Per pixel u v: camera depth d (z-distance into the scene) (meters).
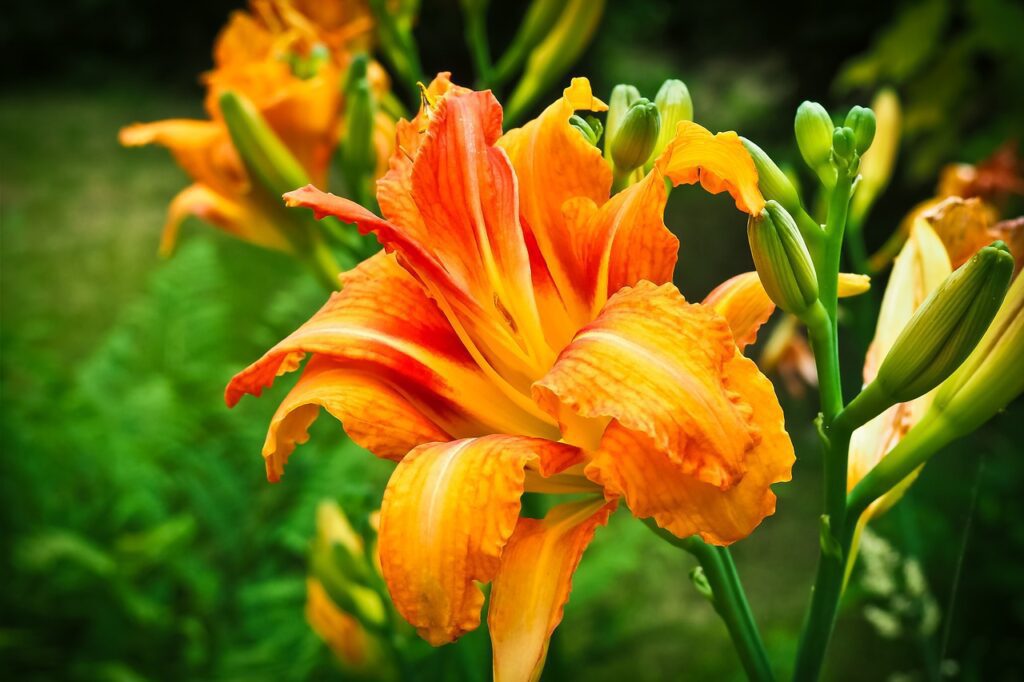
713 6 2.58
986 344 0.36
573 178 0.36
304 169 0.57
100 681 0.85
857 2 1.79
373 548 0.50
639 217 0.34
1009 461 0.95
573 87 0.36
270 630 0.86
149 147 2.36
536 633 0.33
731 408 0.31
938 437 0.36
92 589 0.89
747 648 0.39
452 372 0.37
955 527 0.94
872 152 0.60
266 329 1.02
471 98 0.36
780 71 2.19
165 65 2.86
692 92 2.41
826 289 0.37
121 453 0.93
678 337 0.32
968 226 0.42
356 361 0.36
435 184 0.36
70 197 2.12
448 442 0.34
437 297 0.36
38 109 2.63
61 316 1.68
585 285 0.36
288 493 0.90
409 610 0.31
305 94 0.55
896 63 1.32
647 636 1.00
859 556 0.90
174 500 1.02
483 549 0.31
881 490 0.37
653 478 0.32
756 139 2.06
